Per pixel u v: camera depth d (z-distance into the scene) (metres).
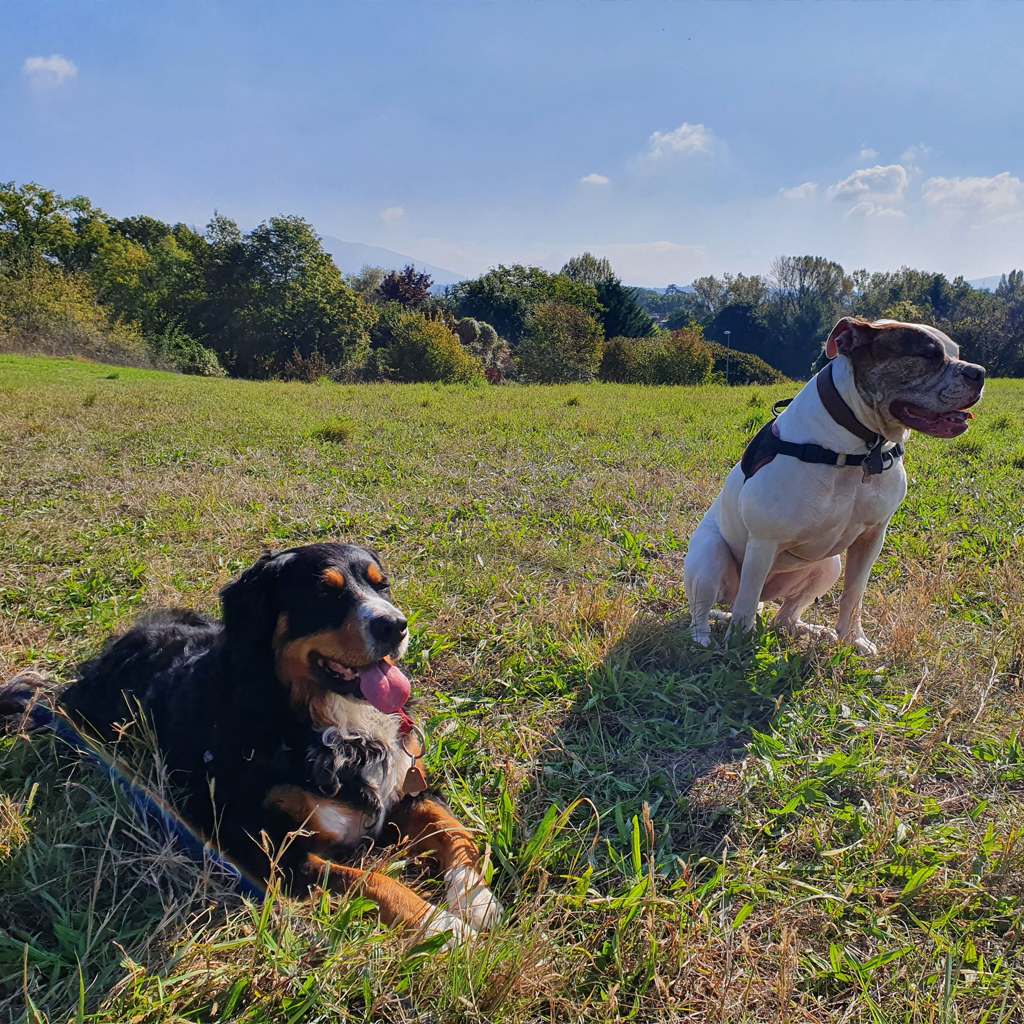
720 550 2.03
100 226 27.67
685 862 1.32
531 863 1.27
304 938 1.17
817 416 1.81
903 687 1.75
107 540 2.55
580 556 2.49
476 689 1.78
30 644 1.90
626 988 1.13
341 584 1.36
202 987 1.10
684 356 15.62
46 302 15.95
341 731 1.36
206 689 1.40
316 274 20.98
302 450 4.18
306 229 20.97
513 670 1.82
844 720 1.63
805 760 1.52
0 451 4.02
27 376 9.59
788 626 2.08
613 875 1.31
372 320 22.25
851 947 1.19
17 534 2.57
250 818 1.30
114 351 15.91
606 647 1.86
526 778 1.47
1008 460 3.88
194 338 20.42
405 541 2.59
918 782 1.49
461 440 4.67
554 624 2.01
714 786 1.48
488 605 2.12
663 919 1.19
